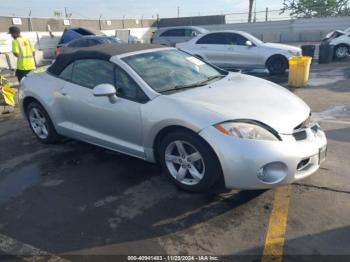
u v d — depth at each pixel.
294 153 3.12
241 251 2.73
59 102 4.67
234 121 3.17
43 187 3.93
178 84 3.97
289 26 26.09
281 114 3.32
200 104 3.41
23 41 8.14
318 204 3.30
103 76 4.16
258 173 3.09
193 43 12.59
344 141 4.84
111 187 3.84
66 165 4.47
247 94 3.70
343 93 7.99
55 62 4.98
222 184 3.63
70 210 3.43
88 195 3.70
